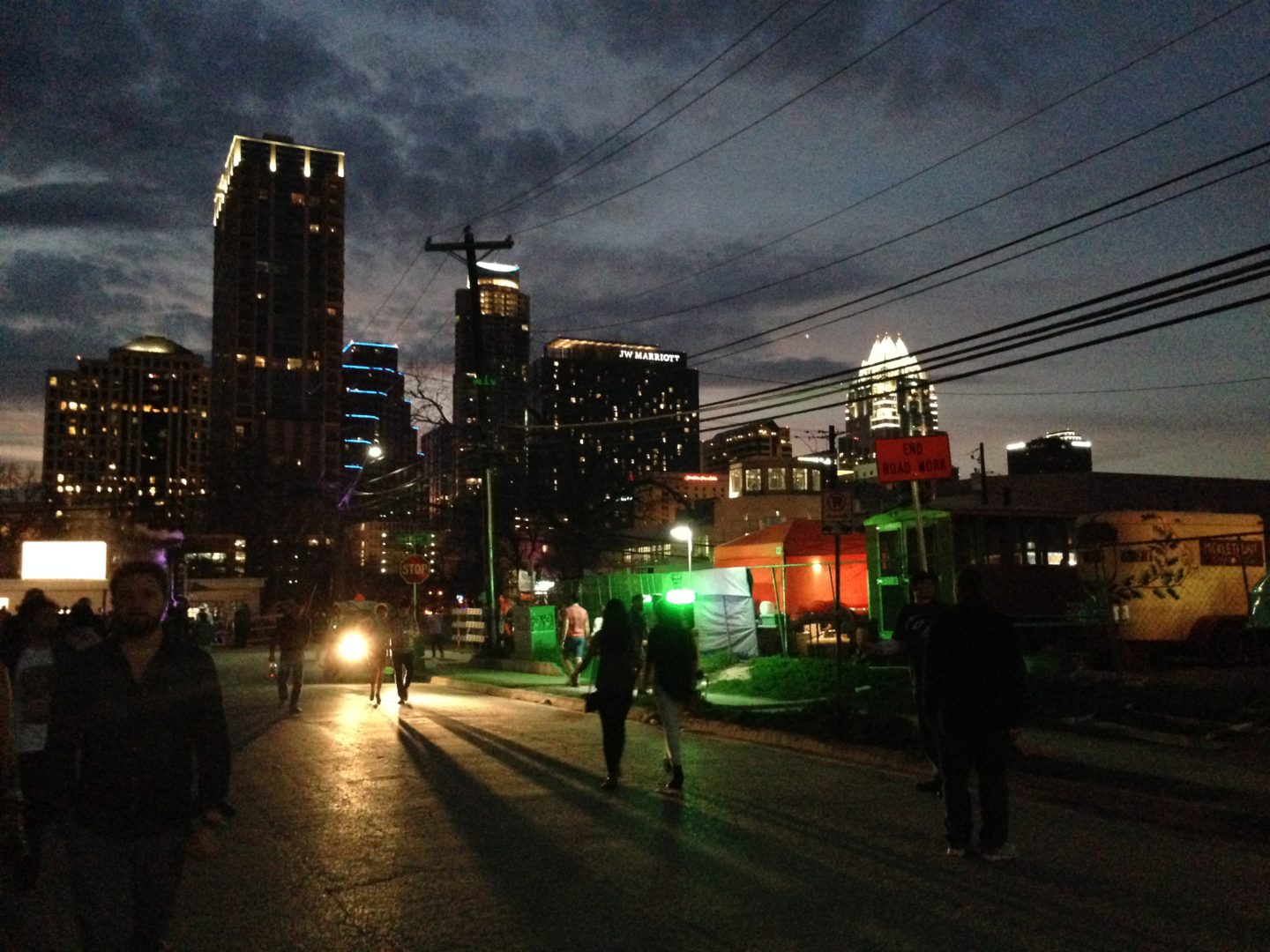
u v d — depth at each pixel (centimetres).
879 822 904
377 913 661
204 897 699
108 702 398
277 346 17438
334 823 920
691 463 13238
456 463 5188
